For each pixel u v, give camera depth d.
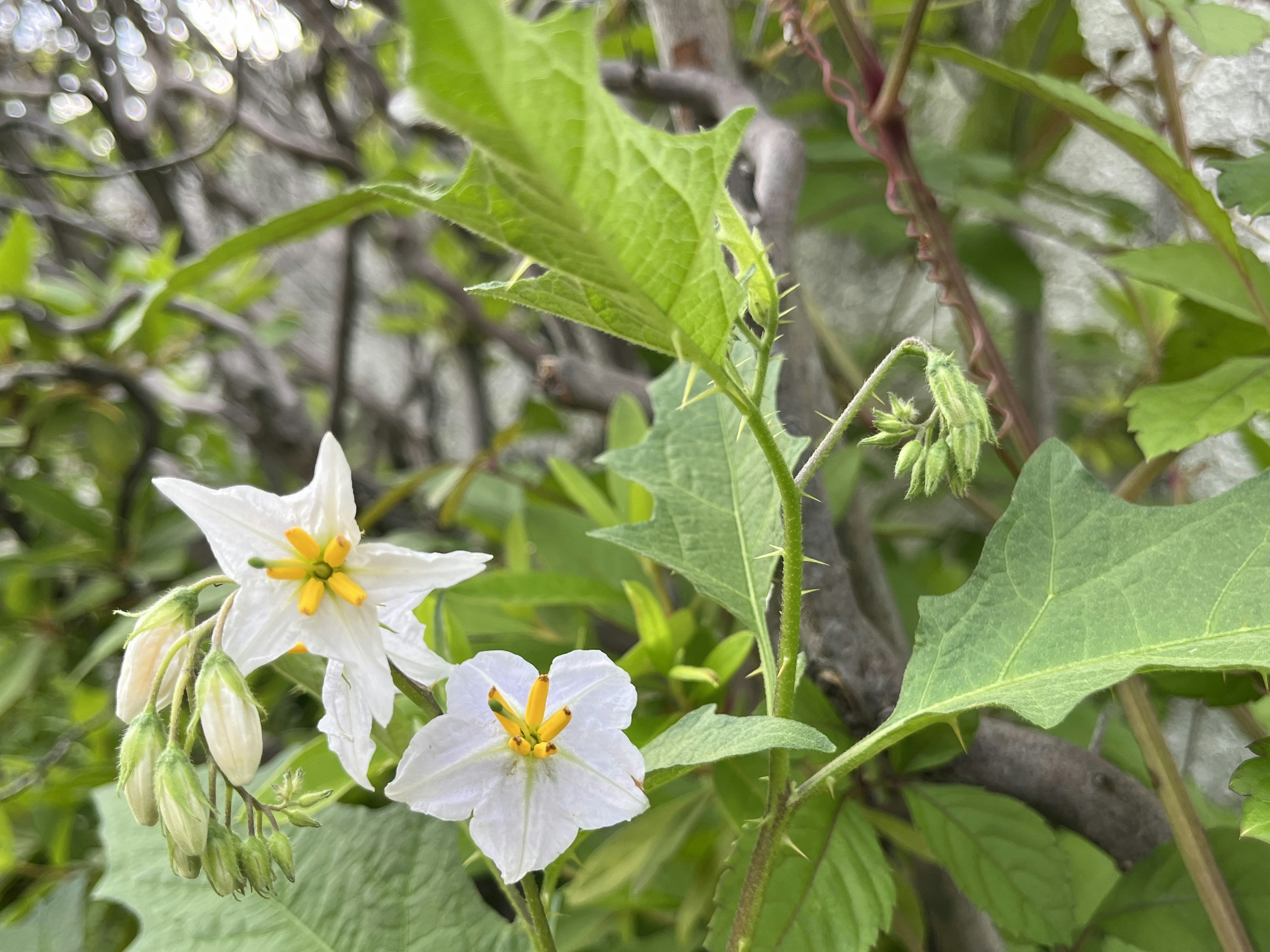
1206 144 0.27
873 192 0.32
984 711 0.17
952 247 0.20
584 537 0.23
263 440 0.37
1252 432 0.23
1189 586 0.11
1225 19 0.16
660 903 0.21
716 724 0.11
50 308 0.35
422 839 0.15
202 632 0.11
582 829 0.11
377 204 0.21
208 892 0.14
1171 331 0.19
